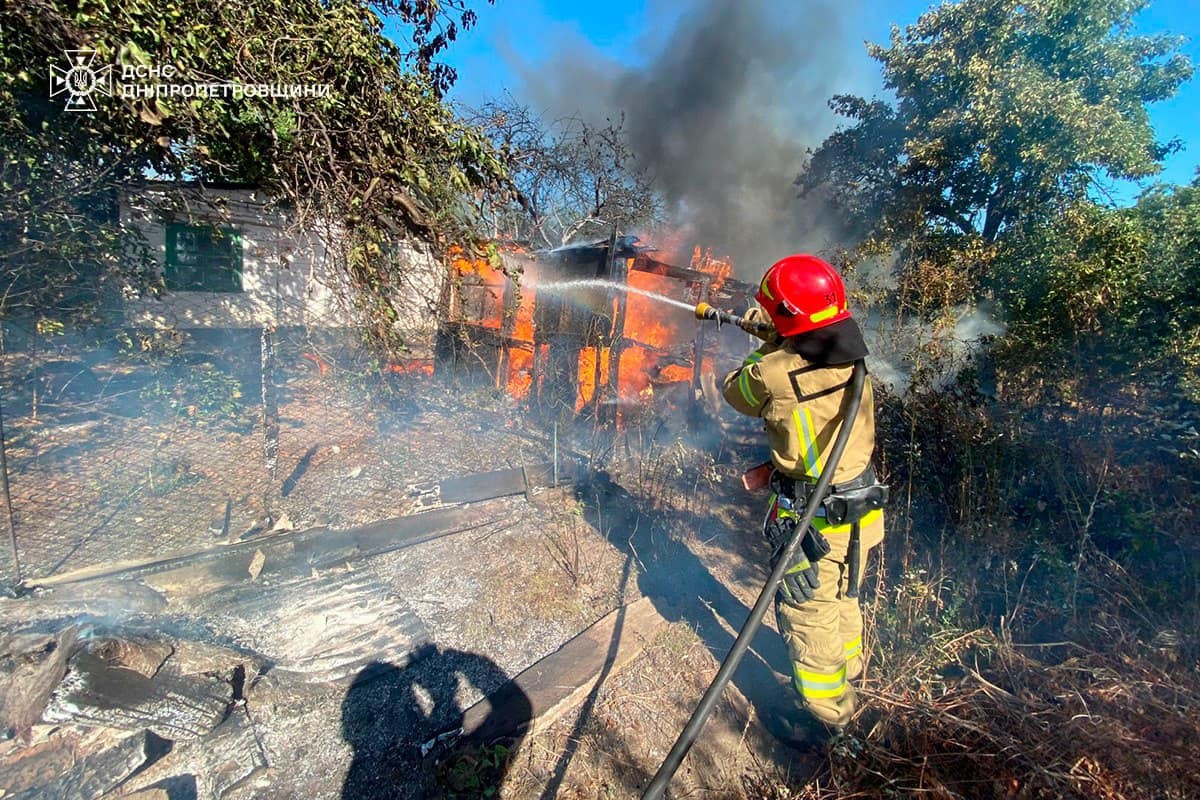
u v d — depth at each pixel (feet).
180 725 6.95
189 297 30.12
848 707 6.91
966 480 10.55
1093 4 29.68
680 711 7.91
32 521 11.54
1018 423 11.72
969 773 6.59
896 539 10.90
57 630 7.60
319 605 9.64
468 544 11.92
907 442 12.01
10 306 15.34
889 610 9.17
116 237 17.40
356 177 11.44
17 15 9.02
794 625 6.89
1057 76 31.55
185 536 11.41
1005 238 30.63
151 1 8.84
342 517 12.73
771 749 7.43
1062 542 9.61
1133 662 7.09
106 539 11.11
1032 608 8.89
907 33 36.47
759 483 7.70
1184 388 10.58
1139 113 31.42
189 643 8.00
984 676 7.83
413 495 13.99
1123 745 6.07
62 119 13.39
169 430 16.98
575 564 11.12
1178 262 11.98
